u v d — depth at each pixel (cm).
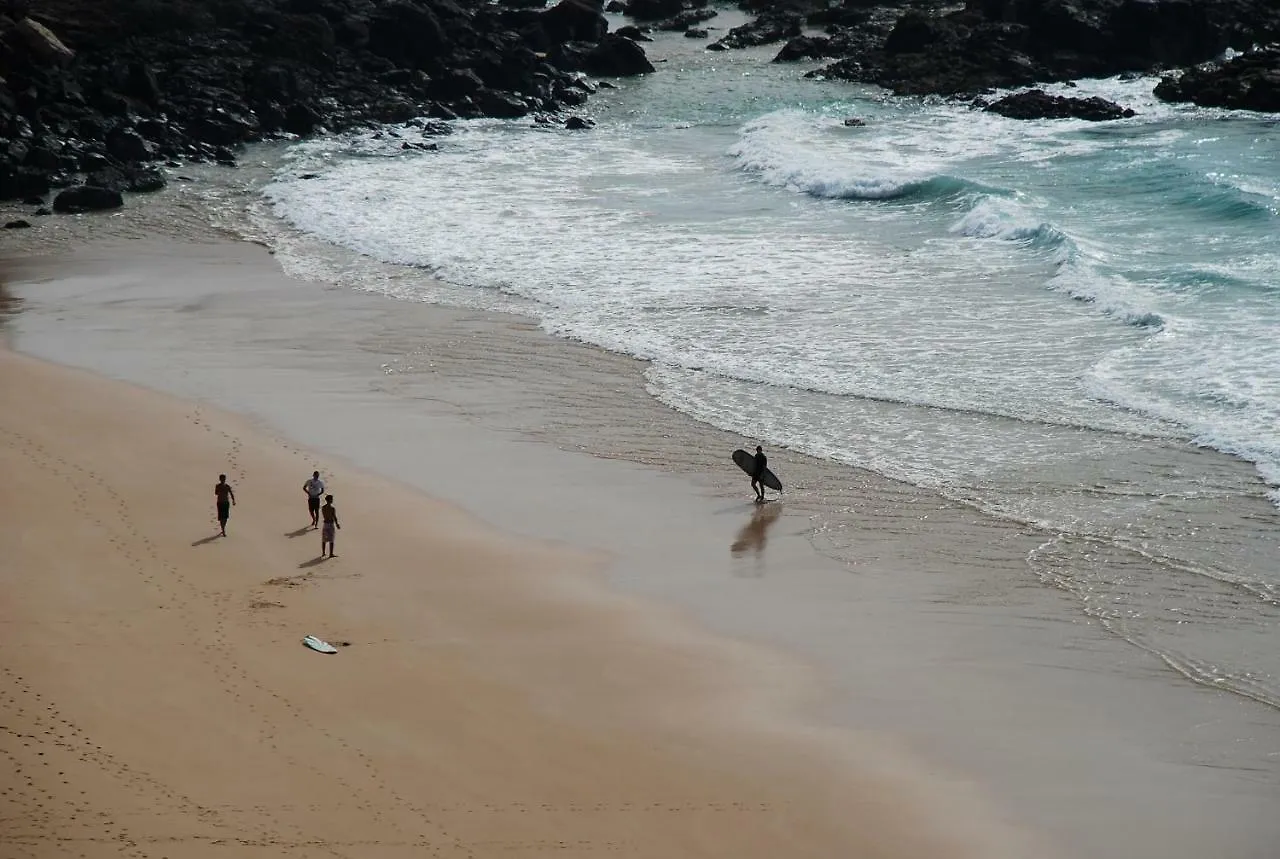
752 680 4122
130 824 3291
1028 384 6359
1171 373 6344
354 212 9906
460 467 5703
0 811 3316
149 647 4128
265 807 3381
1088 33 14100
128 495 5281
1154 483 5397
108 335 7325
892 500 5366
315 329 7419
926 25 14825
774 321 7375
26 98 11550
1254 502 5219
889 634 4416
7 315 7681
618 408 6325
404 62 14012
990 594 4666
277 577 4656
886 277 8025
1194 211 8881
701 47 16575
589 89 14350
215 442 5875
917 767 3700
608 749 3725
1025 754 3769
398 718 3812
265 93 12750
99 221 9812
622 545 5031
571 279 8231
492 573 4775
